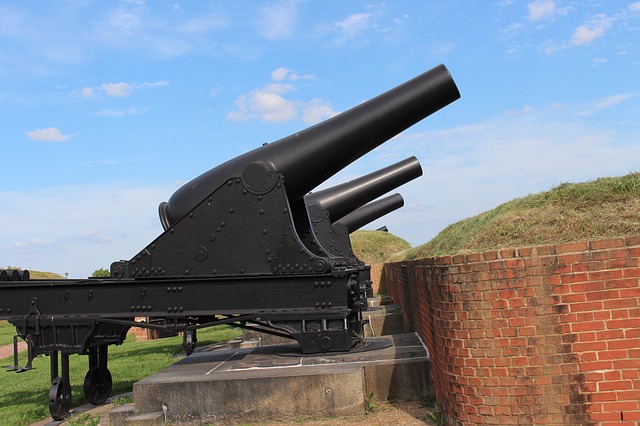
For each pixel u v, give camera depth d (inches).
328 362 227.1
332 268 222.1
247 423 206.7
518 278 156.1
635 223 165.2
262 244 226.1
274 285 223.9
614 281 149.6
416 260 252.2
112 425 212.5
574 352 151.6
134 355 480.1
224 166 248.1
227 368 231.9
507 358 156.3
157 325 231.0
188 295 229.3
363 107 246.4
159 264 232.1
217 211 229.6
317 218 405.1
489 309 158.4
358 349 250.7
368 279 513.0
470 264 161.2
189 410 209.9
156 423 207.0
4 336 918.4
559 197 191.3
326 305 220.1
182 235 231.3
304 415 204.5
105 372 283.3
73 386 347.9
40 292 241.1
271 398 206.4
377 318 411.2
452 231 336.5
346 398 203.2
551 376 152.9
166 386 211.6
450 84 242.4
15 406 306.0
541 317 154.1
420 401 210.7
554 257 153.6
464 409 162.1
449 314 166.2
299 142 244.4
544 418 152.8
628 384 147.9
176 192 259.0
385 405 210.4
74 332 237.0
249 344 371.9
